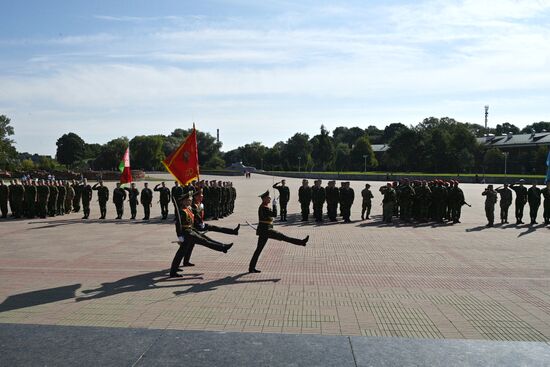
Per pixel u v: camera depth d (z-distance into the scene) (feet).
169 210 90.89
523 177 240.73
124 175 96.22
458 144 354.54
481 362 17.10
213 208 75.25
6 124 339.77
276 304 27.58
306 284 32.58
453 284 32.91
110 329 20.34
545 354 17.89
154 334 19.72
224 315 25.38
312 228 64.08
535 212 68.59
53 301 27.91
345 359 17.26
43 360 17.04
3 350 17.95
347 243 50.93
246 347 18.34
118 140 416.26
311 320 24.73
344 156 462.60
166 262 40.11
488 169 359.05
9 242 51.06
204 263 39.65
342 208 71.77
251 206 100.48
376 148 504.43
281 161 476.13
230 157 577.43
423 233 59.16
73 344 18.57
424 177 277.03
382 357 17.49
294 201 114.93
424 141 368.07
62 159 488.02
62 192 82.28
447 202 71.97
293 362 16.94
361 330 23.34
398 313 26.14
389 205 70.54
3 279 33.73
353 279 34.22
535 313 26.35
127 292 30.09
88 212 75.36
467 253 45.14
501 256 43.62
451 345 18.76
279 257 42.55
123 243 50.39
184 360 17.06
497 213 86.74
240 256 42.86
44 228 63.36
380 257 42.88
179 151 45.11
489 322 24.76
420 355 17.71
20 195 76.13
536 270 37.68
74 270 36.88
